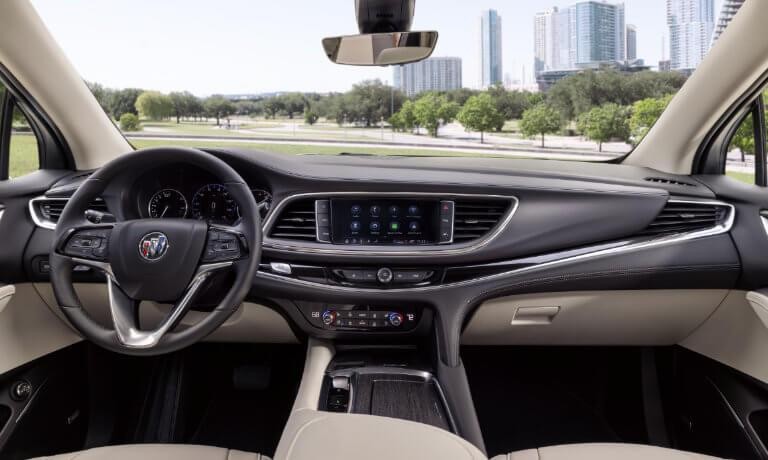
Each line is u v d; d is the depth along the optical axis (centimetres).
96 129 198
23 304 176
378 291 162
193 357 213
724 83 174
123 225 130
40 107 184
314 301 164
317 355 162
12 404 170
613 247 167
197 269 127
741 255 166
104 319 193
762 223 167
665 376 206
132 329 127
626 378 214
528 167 192
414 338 168
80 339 200
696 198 171
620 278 167
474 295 163
